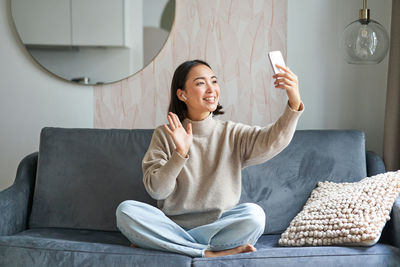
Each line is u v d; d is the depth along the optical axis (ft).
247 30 8.85
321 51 8.80
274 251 5.84
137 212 6.20
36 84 9.18
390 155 8.14
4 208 6.99
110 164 7.66
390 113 8.10
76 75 9.05
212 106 6.76
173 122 6.24
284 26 8.80
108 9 8.92
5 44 9.11
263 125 8.98
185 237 6.32
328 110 8.90
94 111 9.18
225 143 6.77
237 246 6.26
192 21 8.89
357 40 7.02
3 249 5.96
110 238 7.09
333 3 8.71
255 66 8.89
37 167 7.86
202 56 8.93
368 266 5.65
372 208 6.22
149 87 9.06
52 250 5.90
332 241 6.14
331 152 7.61
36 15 8.97
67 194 7.59
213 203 6.49
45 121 9.25
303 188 7.47
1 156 9.34
